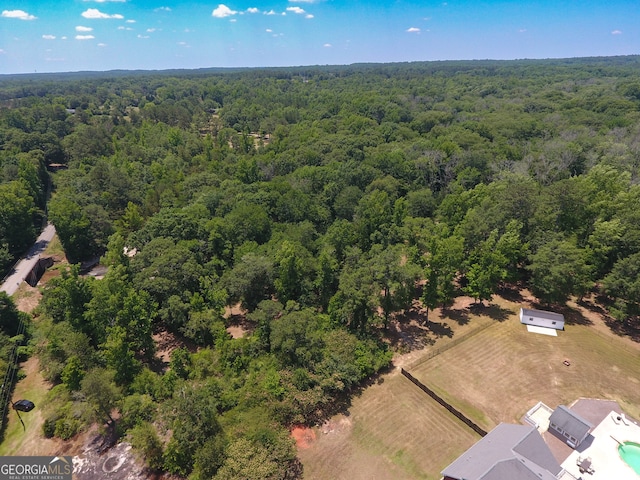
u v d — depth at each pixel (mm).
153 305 53500
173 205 88188
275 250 64500
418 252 64812
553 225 64750
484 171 101375
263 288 60406
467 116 166375
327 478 36438
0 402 44594
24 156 109812
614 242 60219
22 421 43406
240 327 59438
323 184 100562
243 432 37188
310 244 71625
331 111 198000
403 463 37656
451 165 105125
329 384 42562
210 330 52281
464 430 41094
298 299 59844
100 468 37938
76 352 46750
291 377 42938
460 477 31734
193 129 178000
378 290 52094
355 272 53812
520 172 89750
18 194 85250
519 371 48969
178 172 110250
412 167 104938
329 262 59938
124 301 49125
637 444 38750
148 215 87875
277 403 40281
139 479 36906
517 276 64188
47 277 74750
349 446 39531
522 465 31156
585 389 46125
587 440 39281
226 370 46531
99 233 81375
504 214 65500
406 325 58219
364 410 43750
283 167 113875
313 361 45000
